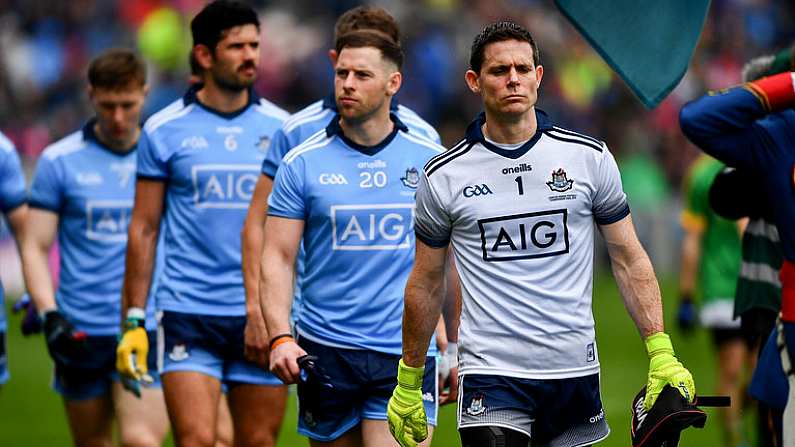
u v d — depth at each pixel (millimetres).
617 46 20719
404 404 20438
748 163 20438
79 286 30109
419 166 23141
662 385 18906
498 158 19359
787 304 20547
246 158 26812
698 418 18547
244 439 26672
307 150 22969
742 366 34906
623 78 20719
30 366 52156
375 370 22812
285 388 26625
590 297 19672
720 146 20234
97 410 30125
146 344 26516
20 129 79312
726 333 34875
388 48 22719
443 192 19516
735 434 33812
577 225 19375
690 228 35875
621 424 38156
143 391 28844
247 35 26453
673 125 90062
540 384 19359
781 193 20312
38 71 83000
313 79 83750
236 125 26984
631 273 19484
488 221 19359
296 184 22750
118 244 30281
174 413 26062
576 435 19984
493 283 19438
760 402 21844
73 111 81000
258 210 24781
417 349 20297
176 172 26641
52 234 29906
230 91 26969
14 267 68000
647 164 85812
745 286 25438
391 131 23219
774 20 101750
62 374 29797
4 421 40656
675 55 20641
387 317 22906
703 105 20172
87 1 86062
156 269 28781
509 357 19375
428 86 83500
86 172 30172
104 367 29875
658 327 19297
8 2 85250
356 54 22547
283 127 24703
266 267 22500
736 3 100750
